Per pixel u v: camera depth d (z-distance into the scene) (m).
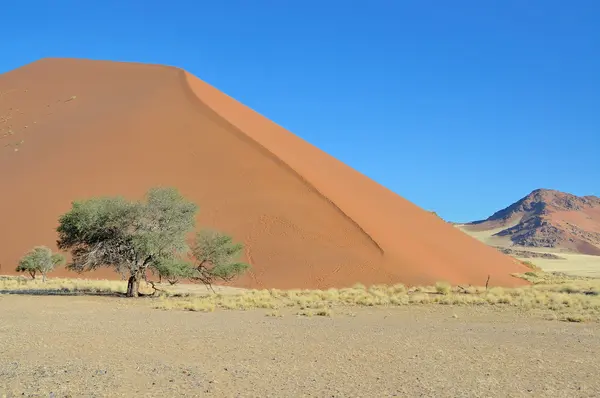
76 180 50.47
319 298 27.28
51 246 44.59
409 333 14.64
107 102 65.25
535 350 12.22
